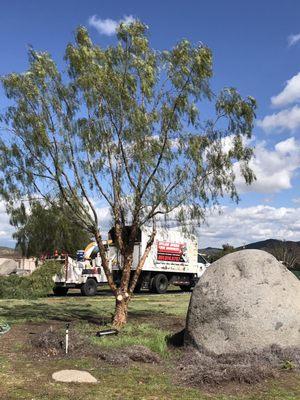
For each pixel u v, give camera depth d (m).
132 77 11.88
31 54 12.19
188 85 12.06
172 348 9.76
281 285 9.22
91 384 7.15
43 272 24.20
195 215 12.67
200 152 12.29
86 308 17.31
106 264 12.76
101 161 12.26
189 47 12.08
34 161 12.38
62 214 12.80
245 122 12.39
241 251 9.86
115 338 10.44
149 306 18.53
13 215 12.72
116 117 12.10
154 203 12.32
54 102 12.16
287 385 7.40
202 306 9.27
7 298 21.44
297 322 8.89
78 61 11.81
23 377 7.40
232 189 12.62
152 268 27.81
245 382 7.45
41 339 9.49
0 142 12.32
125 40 12.05
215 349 8.81
